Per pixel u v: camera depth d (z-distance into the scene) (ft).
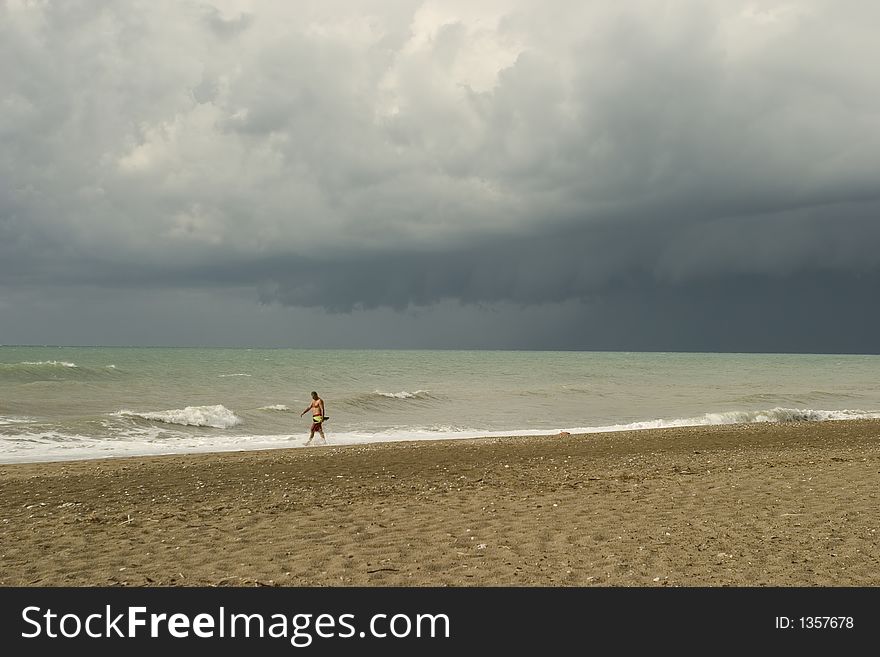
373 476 53.11
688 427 99.35
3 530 35.68
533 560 29.73
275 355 480.23
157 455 71.87
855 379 260.62
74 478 52.26
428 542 32.63
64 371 176.14
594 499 41.55
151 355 429.38
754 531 33.42
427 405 142.20
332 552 31.37
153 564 30.12
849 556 29.50
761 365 415.64
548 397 167.02
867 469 50.80
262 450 76.54
